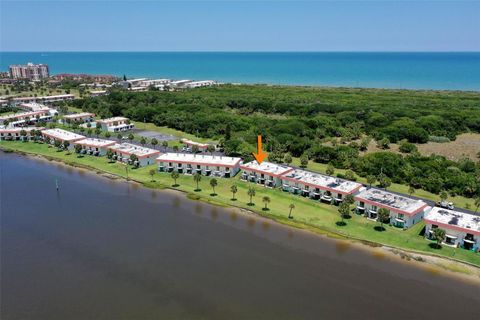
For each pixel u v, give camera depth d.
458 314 64.31
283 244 86.06
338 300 67.12
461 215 90.25
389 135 171.62
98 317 62.41
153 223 96.00
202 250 83.25
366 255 81.69
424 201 108.19
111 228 93.19
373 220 97.38
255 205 106.00
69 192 116.75
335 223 95.62
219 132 183.00
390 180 117.81
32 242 86.12
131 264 77.62
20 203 108.12
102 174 132.62
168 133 191.00
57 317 62.34
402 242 86.38
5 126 193.38
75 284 70.94
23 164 145.38
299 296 68.06
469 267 77.00
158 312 63.56
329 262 78.88
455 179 115.81
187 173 132.12
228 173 128.12
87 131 186.38
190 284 71.12
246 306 65.25
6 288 69.56
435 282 72.62
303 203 107.75
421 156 140.75
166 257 80.38
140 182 124.12
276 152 144.38
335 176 127.38
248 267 76.88
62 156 153.50
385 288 70.69
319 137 175.25
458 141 174.75
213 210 103.75
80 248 83.69
